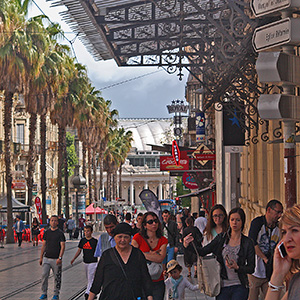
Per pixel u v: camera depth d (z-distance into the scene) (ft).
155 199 60.90
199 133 183.52
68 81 243.19
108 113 384.27
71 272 100.53
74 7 55.77
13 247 180.45
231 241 36.04
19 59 177.58
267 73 32.96
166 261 68.80
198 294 70.13
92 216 348.18
